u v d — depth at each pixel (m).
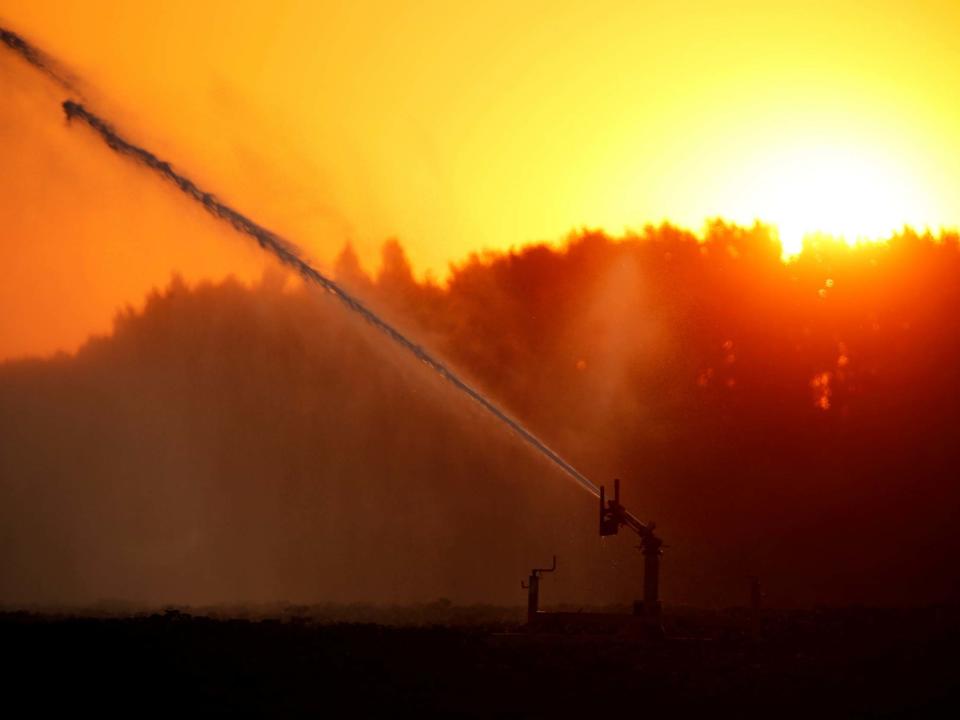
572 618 48.31
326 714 34.25
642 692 38.09
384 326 68.75
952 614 58.62
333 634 46.72
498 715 34.84
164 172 65.44
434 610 67.31
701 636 49.03
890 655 44.66
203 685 37.19
